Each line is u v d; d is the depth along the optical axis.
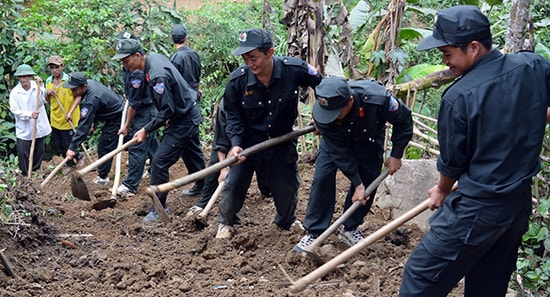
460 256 3.73
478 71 3.65
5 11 11.23
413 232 6.13
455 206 3.74
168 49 11.71
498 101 3.58
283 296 4.88
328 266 3.91
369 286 5.01
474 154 3.67
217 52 12.08
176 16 11.73
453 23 3.64
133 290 5.03
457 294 4.95
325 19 7.86
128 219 6.89
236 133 5.46
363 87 4.93
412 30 8.23
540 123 3.66
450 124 3.65
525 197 3.75
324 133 4.96
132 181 7.97
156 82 6.35
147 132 6.54
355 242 5.62
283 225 6.04
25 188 6.89
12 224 5.64
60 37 11.88
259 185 7.04
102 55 11.12
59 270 5.31
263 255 5.67
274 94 5.30
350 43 8.00
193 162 7.57
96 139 10.97
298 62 5.32
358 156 5.32
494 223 3.65
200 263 5.47
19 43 11.58
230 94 5.38
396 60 7.82
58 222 6.58
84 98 8.34
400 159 5.18
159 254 5.68
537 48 7.35
